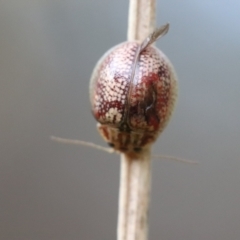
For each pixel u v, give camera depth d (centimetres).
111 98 5
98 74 5
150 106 5
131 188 6
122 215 6
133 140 5
